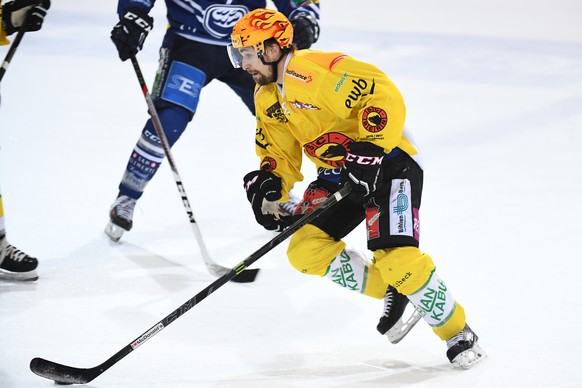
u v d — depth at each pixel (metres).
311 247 10.09
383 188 9.77
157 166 13.94
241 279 12.41
